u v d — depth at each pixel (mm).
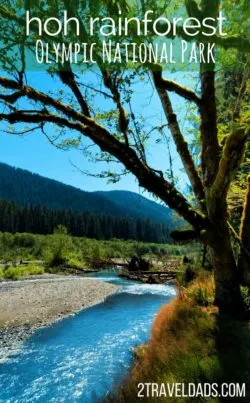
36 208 138375
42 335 13820
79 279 34156
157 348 7309
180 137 8031
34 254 55562
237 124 5168
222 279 7637
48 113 6371
